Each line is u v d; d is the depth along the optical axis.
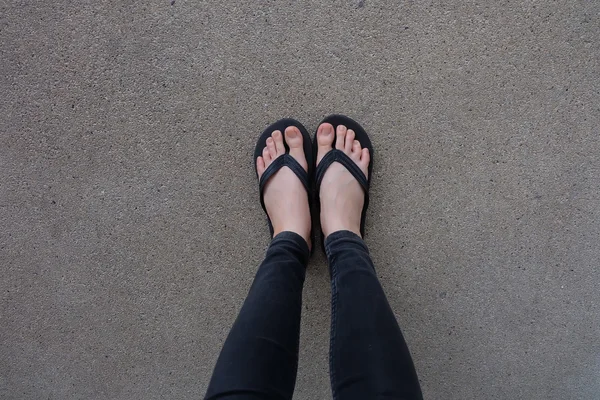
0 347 0.85
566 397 0.83
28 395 0.86
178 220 0.82
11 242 0.84
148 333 0.84
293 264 0.71
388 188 0.81
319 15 0.79
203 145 0.81
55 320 0.85
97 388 0.85
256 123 0.81
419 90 0.79
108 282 0.84
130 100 0.81
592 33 0.78
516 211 0.80
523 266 0.81
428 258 0.81
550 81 0.79
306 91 0.80
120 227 0.83
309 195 0.81
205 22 0.80
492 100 0.79
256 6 0.79
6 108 0.82
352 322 0.65
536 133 0.79
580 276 0.81
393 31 0.79
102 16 0.80
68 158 0.82
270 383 0.62
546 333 0.82
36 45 0.81
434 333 0.82
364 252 0.72
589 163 0.79
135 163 0.82
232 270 0.83
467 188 0.80
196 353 0.84
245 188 0.82
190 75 0.80
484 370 0.83
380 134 0.80
